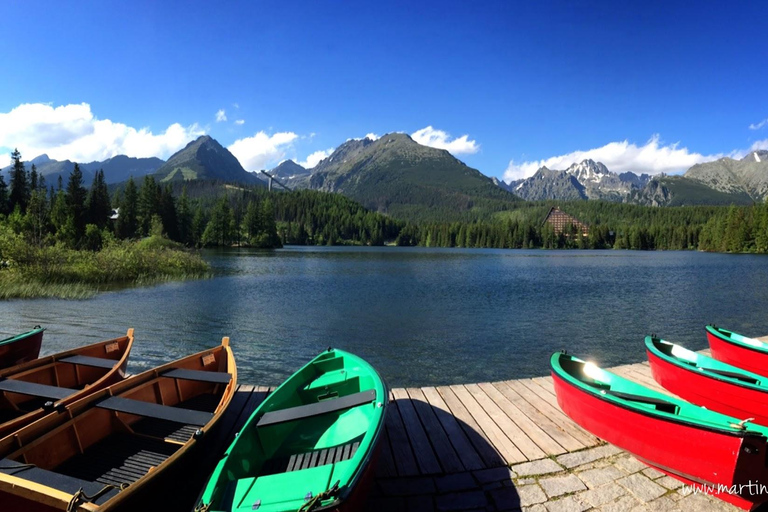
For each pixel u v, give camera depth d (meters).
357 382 6.92
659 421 5.23
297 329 19.80
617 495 5.02
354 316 23.12
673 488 5.14
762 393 6.45
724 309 26.06
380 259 80.94
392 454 5.97
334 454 5.07
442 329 20.22
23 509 3.88
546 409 7.54
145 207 91.00
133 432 5.97
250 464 4.82
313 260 72.38
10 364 8.90
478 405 7.73
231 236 111.94
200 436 4.86
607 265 68.00
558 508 4.80
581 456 5.89
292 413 5.30
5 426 5.17
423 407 7.64
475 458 5.84
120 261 35.19
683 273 51.66
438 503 4.90
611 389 6.72
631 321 22.39
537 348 17.19
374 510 4.77
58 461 5.10
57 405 5.21
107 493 3.93
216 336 18.16
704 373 7.22
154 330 18.64
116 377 7.50
